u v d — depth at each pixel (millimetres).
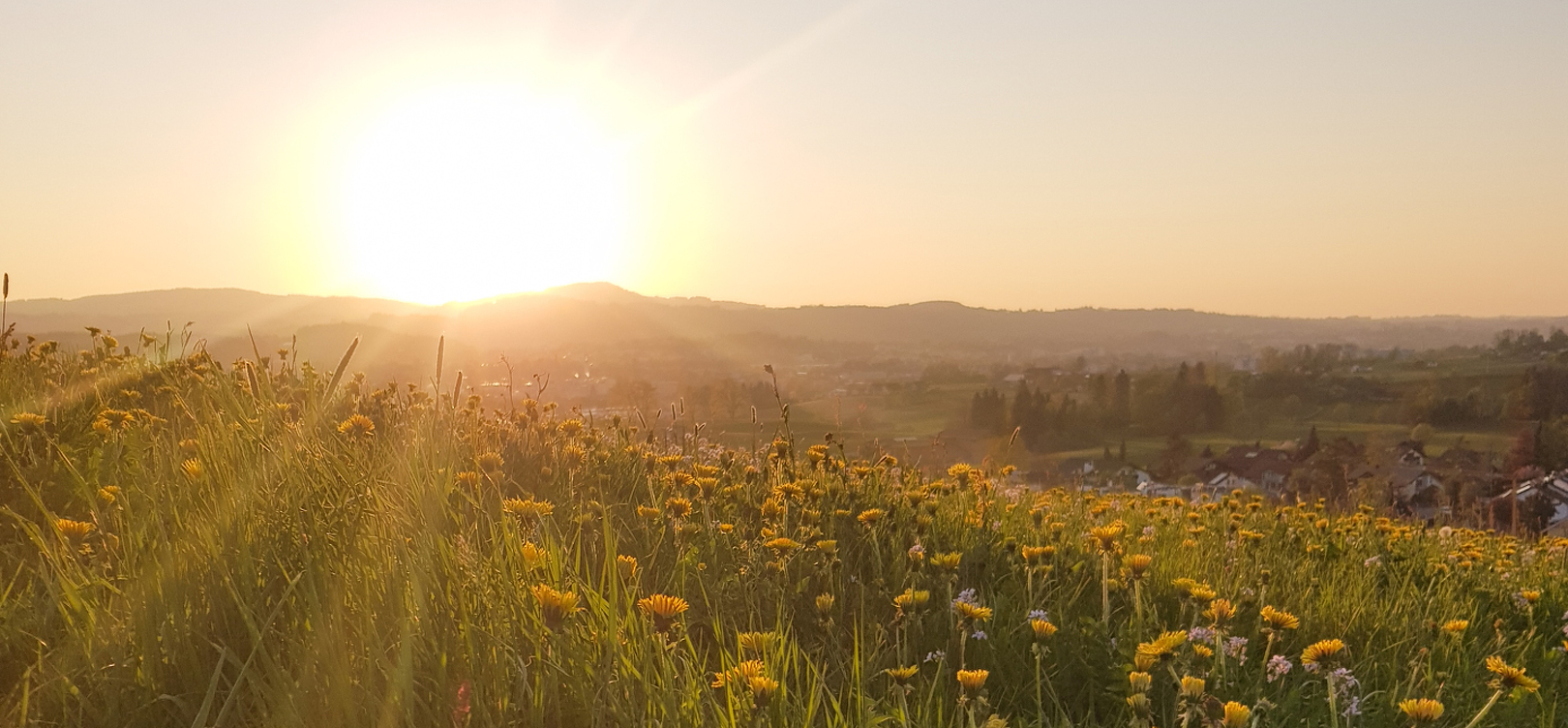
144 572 2527
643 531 3949
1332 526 7004
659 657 2357
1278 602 4637
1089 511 6680
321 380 5277
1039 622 3236
